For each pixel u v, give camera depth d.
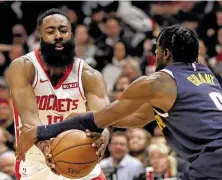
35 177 9.55
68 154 8.14
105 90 9.55
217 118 7.87
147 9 22.84
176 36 8.18
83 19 22.95
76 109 9.47
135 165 14.13
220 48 19.92
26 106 9.08
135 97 7.96
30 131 8.40
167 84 7.93
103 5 22.83
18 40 21.70
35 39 21.09
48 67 9.24
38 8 23.36
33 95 9.22
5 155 13.98
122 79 17.16
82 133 8.20
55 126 8.32
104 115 8.09
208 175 7.77
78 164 8.18
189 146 7.89
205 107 7.89
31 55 9.34
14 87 9.17
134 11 21.62
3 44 22.91
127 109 8.03
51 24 9.06
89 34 21.42
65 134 8.22
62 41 9.08
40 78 9.27
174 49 8.18
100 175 9.73
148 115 8.87
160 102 7.96
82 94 9.45
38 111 9.36
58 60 9.16
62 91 9.35
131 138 14.97
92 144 8.18
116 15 21.95
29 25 23.25
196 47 8.24
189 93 7.92
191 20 21.23
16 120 9.50
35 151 9.42
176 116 7.93
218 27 21.05
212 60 19.95
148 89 7.89
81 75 9.44
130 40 20.95
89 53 20.66
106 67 19.92
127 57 20.58
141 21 21.39
